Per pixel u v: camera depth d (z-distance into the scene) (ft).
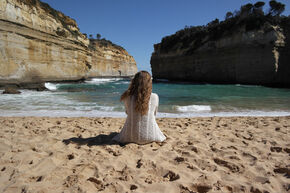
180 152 8.27
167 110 24.14
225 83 84.69
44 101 31.55
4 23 50.80
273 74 72.28
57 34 74.79
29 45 59.67
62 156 7.76
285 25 75.66
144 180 5.89
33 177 5.97
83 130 12.40
